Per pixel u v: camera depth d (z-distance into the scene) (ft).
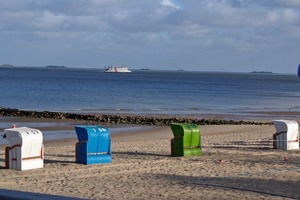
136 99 232.12
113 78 581.53
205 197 35.32
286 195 36.14
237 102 227.81
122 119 133.90
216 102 224.33
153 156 58.70
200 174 45.80
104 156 52.31
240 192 37.11
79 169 47.85
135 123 127.95
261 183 40.78
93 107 184.44
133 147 69.97
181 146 58.44
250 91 345.92
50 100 217.56
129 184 40.42
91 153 51.60
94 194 36.17
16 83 370.12
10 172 45.44
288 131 66.33
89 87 336.70
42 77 540.52
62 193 36.42
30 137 46.60
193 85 431.02
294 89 399.44
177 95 272.31
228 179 42.70
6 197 14.29
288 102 233.14
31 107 181.88
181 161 54.34
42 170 46.85
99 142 51.93
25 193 14.46
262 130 103.55
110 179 42.86
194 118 145.48
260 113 170.19
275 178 43.29
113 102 211.41
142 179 42.88
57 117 139.95
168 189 38.24
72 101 213.25
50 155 58.54
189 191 37.45
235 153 62.49
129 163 52.29
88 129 51.29
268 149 67.62
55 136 93.86
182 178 43.45
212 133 98.68
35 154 47.70
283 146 66.69
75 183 40.73
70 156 57.67
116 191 37.37
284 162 54.08
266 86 457.68
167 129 111.55
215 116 156.04
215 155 60.18
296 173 46.24
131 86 372.58
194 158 57.06
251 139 83.15
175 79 616.39
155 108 184.55
